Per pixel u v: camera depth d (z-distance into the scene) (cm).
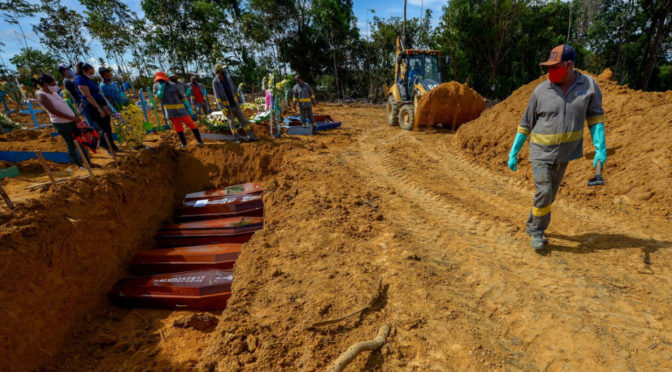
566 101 288
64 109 545
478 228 414
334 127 1172
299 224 450
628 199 438
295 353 244
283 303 296
